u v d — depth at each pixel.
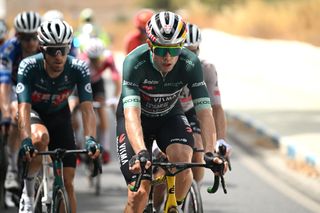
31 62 9.98
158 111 9.67
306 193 14.47
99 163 9.31
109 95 29.98
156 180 9.32
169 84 9.35
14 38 12.08
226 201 13.68
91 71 15.41
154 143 10.41
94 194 14.22
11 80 12.14
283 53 46.59
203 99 9.25
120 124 9.58
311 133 19.78
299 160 16.92
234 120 23.59
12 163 12.34
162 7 87.94
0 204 12.59
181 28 8.62
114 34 74.25
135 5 92.06
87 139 9.45
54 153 9.13
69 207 9.08
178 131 9.53
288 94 29.80
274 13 59.94
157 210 10.02
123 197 13.96
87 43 15.61
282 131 20.25
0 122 12.39
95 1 91.06
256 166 17.36
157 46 8.65
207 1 73.50
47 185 9.95
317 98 28.23
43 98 10.23
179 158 9.20
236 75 38.69
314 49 47.31
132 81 9.09
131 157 9.14
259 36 57.84
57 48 9.47
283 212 12.80
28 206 9.70
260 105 26.45
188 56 9.29
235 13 65.38
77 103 14.61
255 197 14.04
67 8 81.12
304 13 55.75
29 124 9.68
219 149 8.77
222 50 52.00
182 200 9.43
